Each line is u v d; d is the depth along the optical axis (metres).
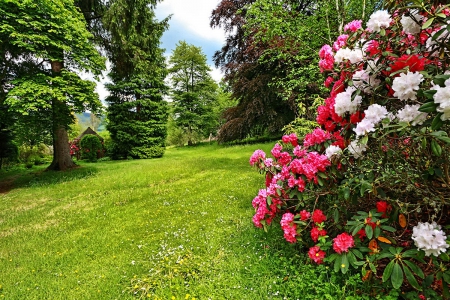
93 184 6.81
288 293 1.85
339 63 1.93
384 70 1.69
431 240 1.33
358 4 3.93
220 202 4.29
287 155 2.54
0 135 9.97
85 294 2.20
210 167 8.20
